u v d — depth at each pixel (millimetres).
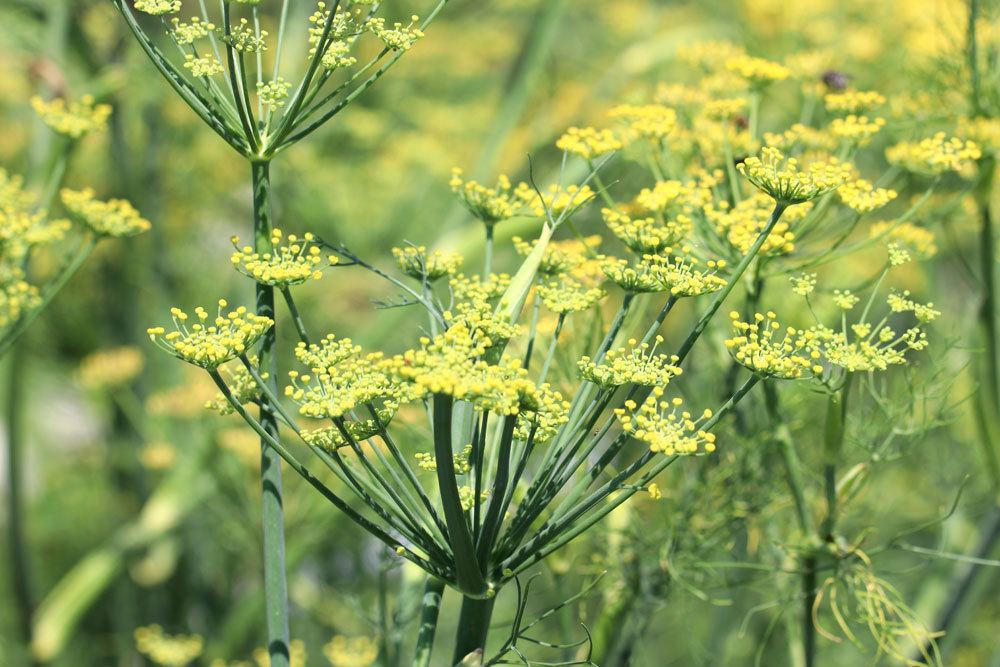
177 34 2467
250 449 5688
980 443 4543
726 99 3578
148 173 7898
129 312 8312
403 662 4547
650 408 2203
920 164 3336
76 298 8398
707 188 3043
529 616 6242
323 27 2424
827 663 5309
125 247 7953
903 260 2572
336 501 2287
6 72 6941
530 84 6934
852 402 4559
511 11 9055
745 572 4320
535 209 2740
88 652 8570
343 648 4355
